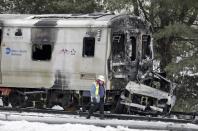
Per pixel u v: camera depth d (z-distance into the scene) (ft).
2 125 120.37
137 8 200.95
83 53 148.15
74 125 120.37
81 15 154.71
